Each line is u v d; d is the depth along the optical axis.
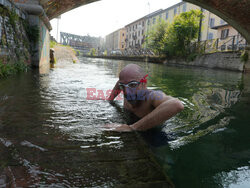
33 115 1.86
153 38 28.22
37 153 1.12
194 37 22.47
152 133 1.62
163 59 25.72
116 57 45.75
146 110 1.95
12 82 3.80
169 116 1.59
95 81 4.69
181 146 1.39
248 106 2.64
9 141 1.24
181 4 31.78
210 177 1.00
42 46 8.98
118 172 0.98
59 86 3.71
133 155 1.17
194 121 1.97
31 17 7.69
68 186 0.84
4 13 5.02
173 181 0.96
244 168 1.10
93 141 1.35
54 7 9.96
